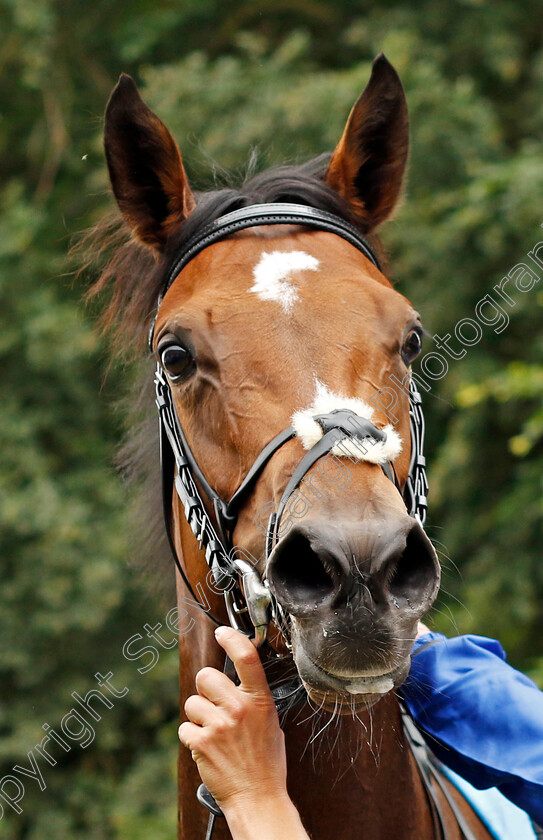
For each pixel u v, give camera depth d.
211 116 8.52
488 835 2.28
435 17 9.09
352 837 1.93
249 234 2.11
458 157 8.06
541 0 9.11
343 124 8.03
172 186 2.29
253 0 9.95
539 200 7.06
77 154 9.84
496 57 8.81
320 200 2.22
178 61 9.91
